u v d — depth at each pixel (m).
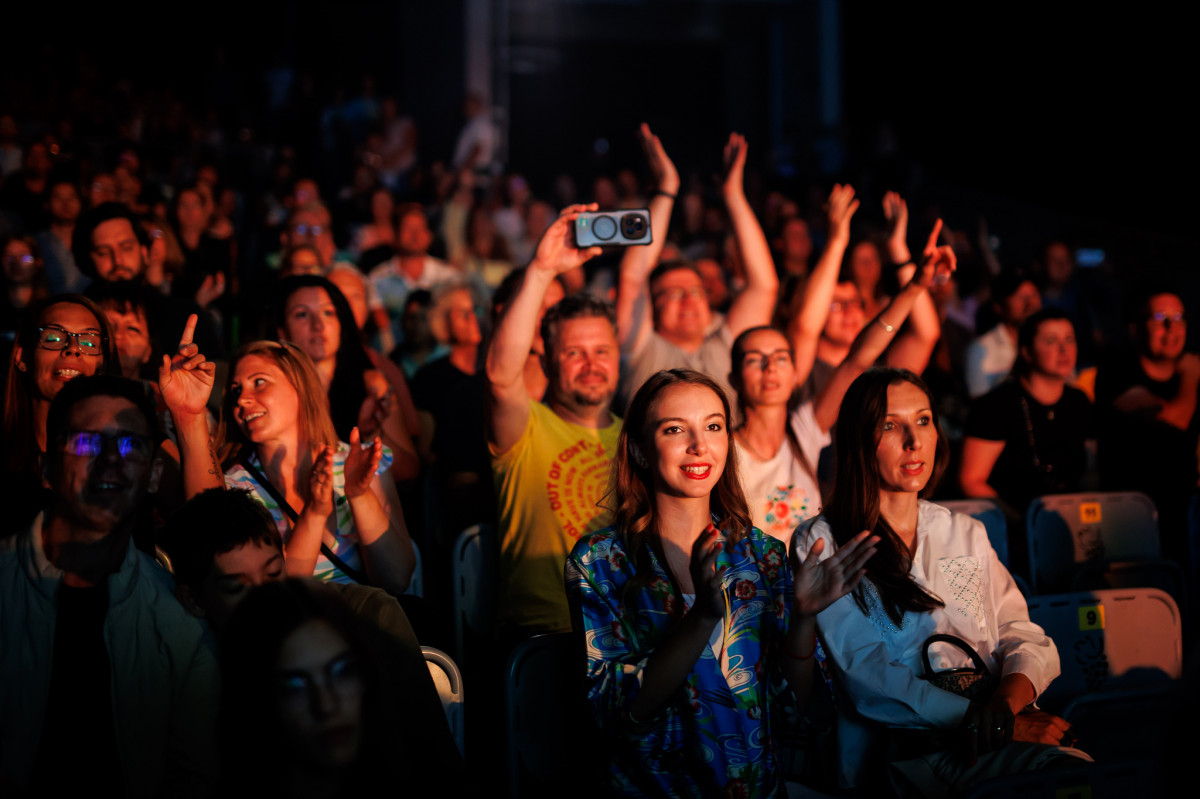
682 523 2.37
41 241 5.78
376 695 1.68
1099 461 4.32
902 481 2.61
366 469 2.54
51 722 2.09
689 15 16.78
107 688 2.12
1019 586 3.21
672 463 2.32
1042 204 11.72
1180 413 4.29
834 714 2.40
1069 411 4.05
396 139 12.34
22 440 2.64
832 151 14.40
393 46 15.18
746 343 3.34
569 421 3.29
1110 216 10.71
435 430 4.23
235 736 1.61
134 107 11.27
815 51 16.12
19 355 2.66
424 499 4.14
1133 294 4.39
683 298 4.24
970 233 11.52
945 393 5.16
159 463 2.23
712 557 2.02
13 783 2.04
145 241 4.10
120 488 2.10
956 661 2.58
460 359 5.02
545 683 2.52
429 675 2.28
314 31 15.28
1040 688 2.54
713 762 2.17
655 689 2.08
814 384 4.35
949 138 13.37
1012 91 12.11
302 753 1.60
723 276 7.88
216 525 2.12
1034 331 3.97
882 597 2.57
